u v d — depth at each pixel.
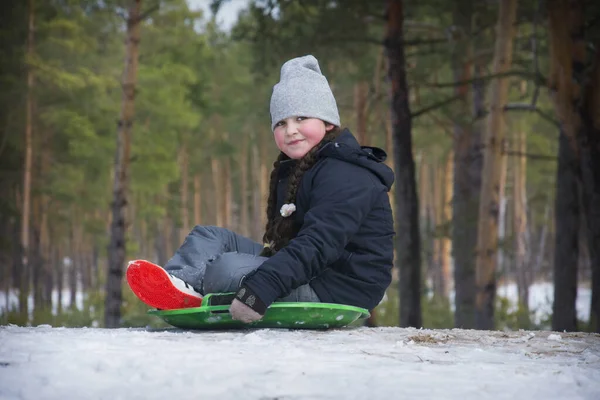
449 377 1.93
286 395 1.69
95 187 36.00
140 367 1.94
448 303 24.16
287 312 3.10
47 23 28.48
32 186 31.25
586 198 11.02
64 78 27.23
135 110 30.45
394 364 2.15
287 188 3.39
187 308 3.10
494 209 13.09
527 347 2.75
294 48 17.52
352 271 3.28
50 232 40.91
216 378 1.84
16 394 1.69
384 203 3.34
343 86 25.75
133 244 39.50
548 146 35.56
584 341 3.00
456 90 18.11
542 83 11.47
